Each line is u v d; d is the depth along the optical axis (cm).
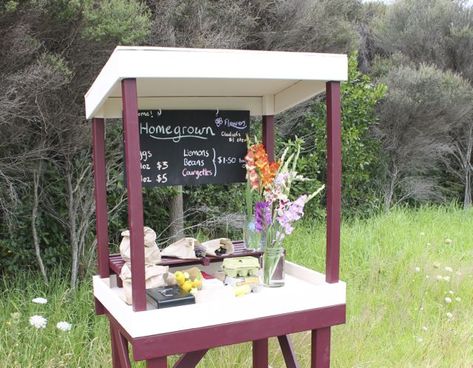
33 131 353
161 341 169
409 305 391
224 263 207
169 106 230
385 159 750
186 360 207
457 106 754
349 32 617
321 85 211
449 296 411
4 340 288
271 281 202
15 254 395
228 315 179
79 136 358
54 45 340
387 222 605
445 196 862
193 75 168
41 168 378
